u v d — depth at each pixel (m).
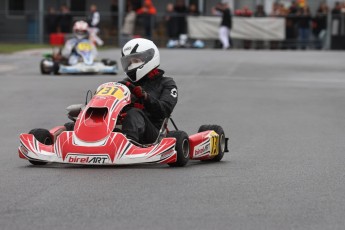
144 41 30.48
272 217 21.27
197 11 116.81
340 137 40.47
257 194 24.39
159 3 122.75
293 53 104.19
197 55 98.19
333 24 113.56
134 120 28.81
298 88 64.12
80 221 20.61
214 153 31.36
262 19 114.81
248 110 51.03
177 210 21.94
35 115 48.25
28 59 92.12
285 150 35.78
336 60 92.31
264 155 34.06
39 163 29.80
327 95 59.78
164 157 28.06
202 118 47.03
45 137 30.00
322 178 27.81
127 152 27.88
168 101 30.08
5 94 58.50
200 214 21.48
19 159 32.50
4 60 90.56
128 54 30.25
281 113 49.94
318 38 114.19
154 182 25.97
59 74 75.00
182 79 69.56
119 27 115.56
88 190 24.58
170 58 92.62
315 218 21.23
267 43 115.06
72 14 116.25
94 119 28.53
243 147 36.75
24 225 20.17
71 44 75.94
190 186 25.45
